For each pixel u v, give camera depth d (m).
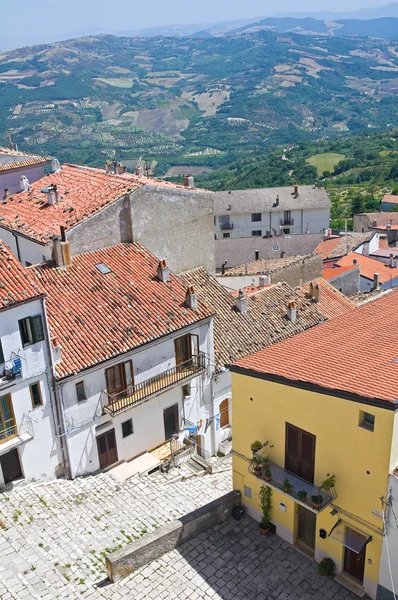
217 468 31.59
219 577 21.84
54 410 26.66
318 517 21.84
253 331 35.75
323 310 39.62
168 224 38.84
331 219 121.12
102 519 24.89
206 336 32.12
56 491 26.61
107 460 29.33
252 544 23.55
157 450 31.20
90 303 30.17
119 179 39.22
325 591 21.19
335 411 20.02
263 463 22.86
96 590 20.67
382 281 60.22
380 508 19.41
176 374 30.69
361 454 19.56
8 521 23.78
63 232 32.12
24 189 42.66
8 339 24.20
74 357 27.09
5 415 25.16
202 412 33.22
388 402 17.81
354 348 23.27
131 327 29.39
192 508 26.55
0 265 25.23
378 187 153.00
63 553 22.16
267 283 43.22
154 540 22.33
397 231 96.75
